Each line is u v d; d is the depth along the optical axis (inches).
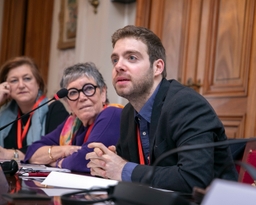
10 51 286.2
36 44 271.7
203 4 162.7
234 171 81.0
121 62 86.6
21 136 154.9
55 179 72.9
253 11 144.4
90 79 120.3
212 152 74.9
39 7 273.4
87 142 113.7
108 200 47.3
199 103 79.7
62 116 155.0
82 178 73.9
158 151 82.3
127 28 88.3
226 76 152.0
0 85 154.2
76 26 237.9
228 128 149.4
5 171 84.8
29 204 49.5
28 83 154.2
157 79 89.2
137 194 44.9
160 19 178.9
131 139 92.4
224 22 154.4
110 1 206.2
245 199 32.4
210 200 33.4
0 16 290.4
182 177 71.5
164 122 82.2
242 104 145.2
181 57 169.0
